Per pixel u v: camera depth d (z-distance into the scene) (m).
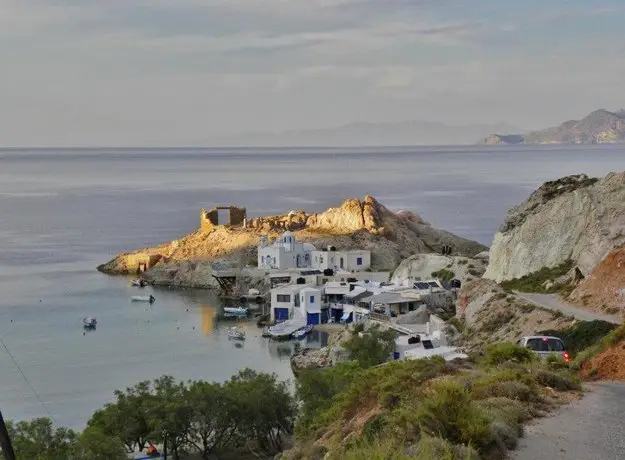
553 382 26.61
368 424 24.81
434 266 113.56
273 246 136.38
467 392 22.28
